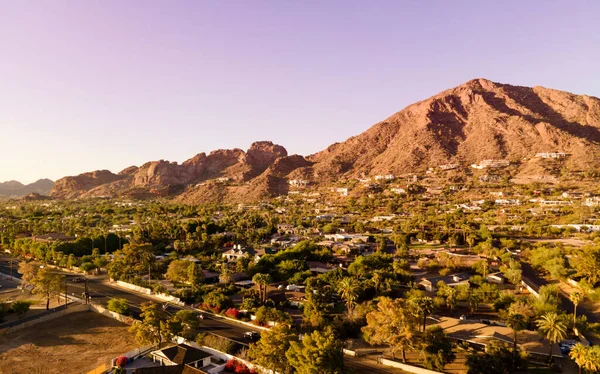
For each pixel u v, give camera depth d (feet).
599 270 314.76
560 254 397.80
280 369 183.83
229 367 198.70
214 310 288.92
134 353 217.97
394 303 213.25
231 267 418.31
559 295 316.40
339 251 484.74
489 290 295.89
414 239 578.66
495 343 203.10
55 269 448.65
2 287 372.58
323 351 171.42
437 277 357.00
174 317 236.02
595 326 231.30
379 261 385.09
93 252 495.41
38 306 308.60
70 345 234.58
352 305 285.84
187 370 190.08
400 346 198.08
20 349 229.04
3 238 578.25
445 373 189.06
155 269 406.41
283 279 371.56
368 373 194.90
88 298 325.62
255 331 248.93
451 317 265.34
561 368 193.88
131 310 295.07
